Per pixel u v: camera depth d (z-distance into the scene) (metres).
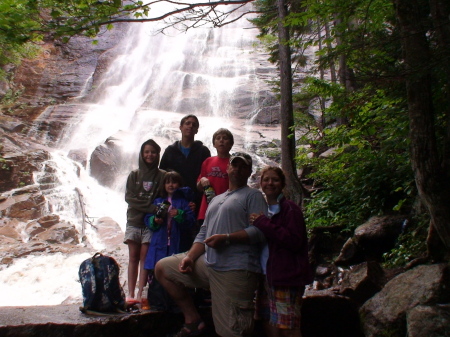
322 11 5.55
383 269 5.62
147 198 5.09
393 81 4.40
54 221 12.09
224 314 3.89
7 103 22.38
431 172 4.27
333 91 7.46
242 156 4.19
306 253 3.97
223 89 22.53
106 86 25.61
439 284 4.34
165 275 4.37
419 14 4.16
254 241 3.97
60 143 19.39
